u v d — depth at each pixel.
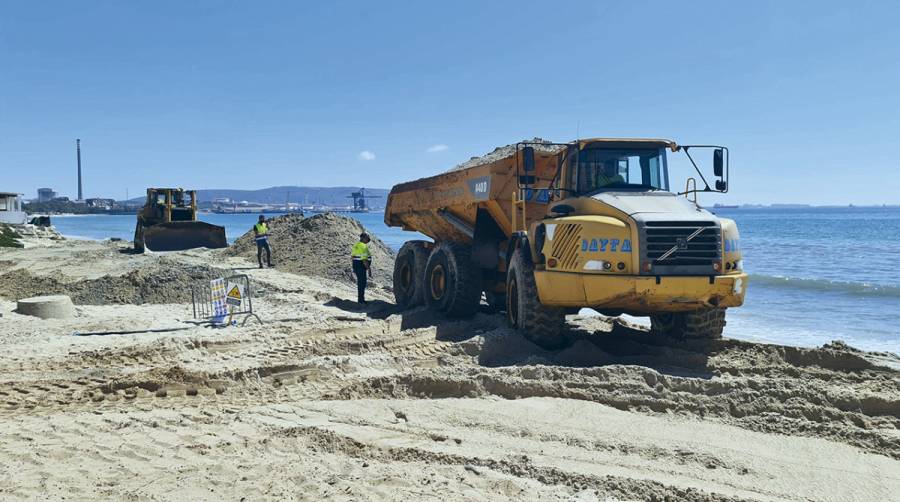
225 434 6.00
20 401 7.18
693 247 8.40
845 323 15.48
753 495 4.80
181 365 8.63
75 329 11.84
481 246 11.73
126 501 4.54
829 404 6.61
